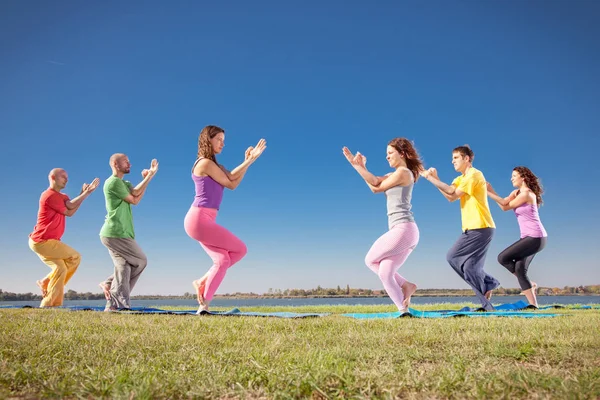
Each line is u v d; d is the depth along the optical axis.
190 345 3.26
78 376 2.27
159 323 4.69
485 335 3.62
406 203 6.21
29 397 1.97
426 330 3.96
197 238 6.30
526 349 2.89
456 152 8.13
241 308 8.31
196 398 1.94
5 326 4.34
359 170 6.42
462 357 2.76
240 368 2.44
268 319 5.12
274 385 2.09
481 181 7.82
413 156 6.48
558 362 2.69
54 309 6.95
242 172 6.47
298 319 5.20
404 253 6.18
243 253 6.54
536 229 8.42
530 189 8.62
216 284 6.29
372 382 2.11
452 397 1.94
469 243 7.78
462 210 8.00
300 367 2.36
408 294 6.25
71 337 3.55
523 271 8.52
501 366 2.50
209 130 6.53
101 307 7.81
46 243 8.05
